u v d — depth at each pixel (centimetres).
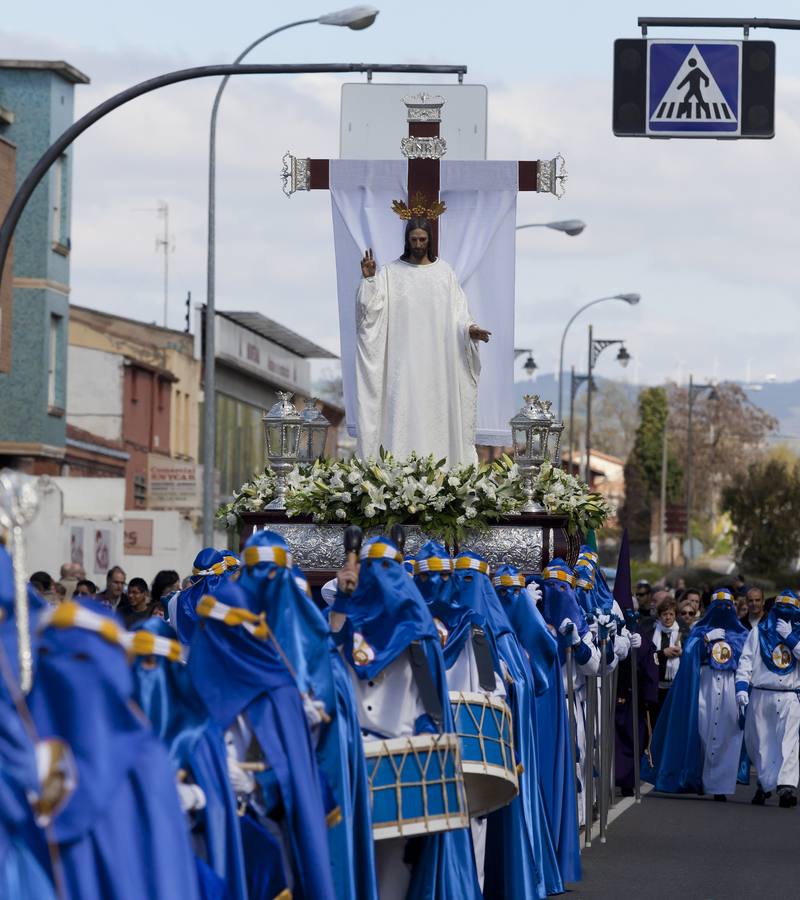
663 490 16825
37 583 3167
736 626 4094
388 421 2830
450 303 2844
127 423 9700
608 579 8162
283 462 2814
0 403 7362
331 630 1803
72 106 7600
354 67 3344
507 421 3053
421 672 1892
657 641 4409
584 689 3167
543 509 2783
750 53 3275
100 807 1102
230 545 7969
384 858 1989
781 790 3853
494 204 3080
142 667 1431
